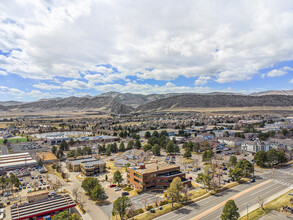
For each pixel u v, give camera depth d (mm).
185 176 128625
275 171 140750
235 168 129875
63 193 111750
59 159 188500
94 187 102875
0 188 115500
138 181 114812
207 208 89750
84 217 85625
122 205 81188
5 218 86000
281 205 90812
